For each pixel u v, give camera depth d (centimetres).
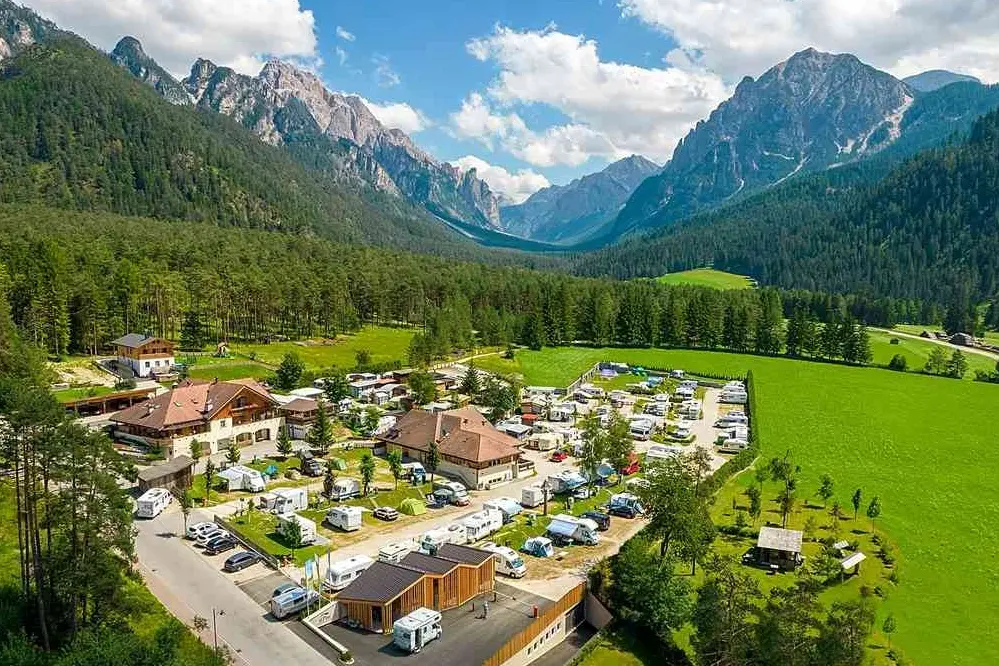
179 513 8100
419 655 5484
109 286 16400
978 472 11769
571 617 6419
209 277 18525
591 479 10044
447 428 10769
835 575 7494
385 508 8306
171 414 10250
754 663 5072
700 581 7200
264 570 6762
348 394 14000
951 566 8050
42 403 4850
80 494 4881
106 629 4841
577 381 18300
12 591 5372
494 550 7200
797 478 10938
